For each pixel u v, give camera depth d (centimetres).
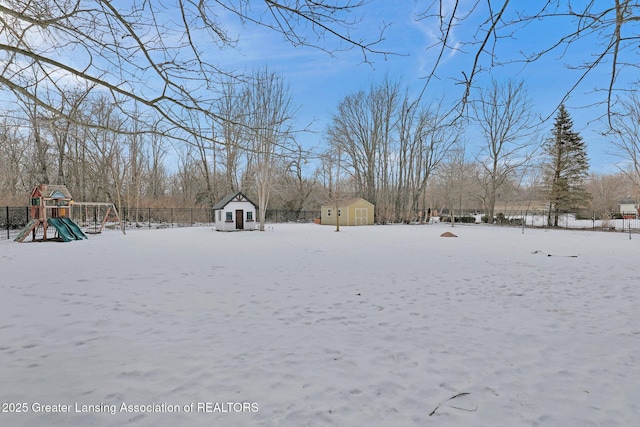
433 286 644
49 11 273
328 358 324
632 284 669
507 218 3869
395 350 344
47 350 340
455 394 260
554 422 224
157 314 464
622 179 4200
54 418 226
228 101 326
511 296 572
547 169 3105
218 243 1463
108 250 1196
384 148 3788
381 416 230
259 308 495
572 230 2628
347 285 649
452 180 3341
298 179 3975
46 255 1057
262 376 286
